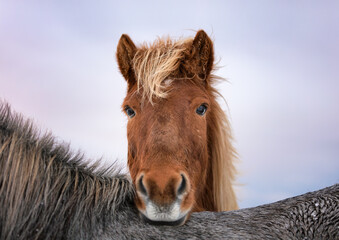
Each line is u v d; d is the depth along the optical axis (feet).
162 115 10.80
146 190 8.45
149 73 11.68
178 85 11.88
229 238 6.97
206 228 7.34
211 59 13.28
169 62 11.93
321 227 7.38
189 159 11.04
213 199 14.33
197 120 11.75
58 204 6.59
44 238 6.35
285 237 7.18
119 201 7.29
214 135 14.14
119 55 13.35
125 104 12.15
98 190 7.04
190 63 12.59
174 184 8.62
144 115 11.05
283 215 7.66
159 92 11.19
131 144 11.79
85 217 6.75
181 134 10.77
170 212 8.11
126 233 6.91
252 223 7.48
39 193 6.54
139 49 13.28
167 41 13.64
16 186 6.41
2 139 6.77
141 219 7.52
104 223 6.91
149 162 9.51
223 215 7.96
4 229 6.21
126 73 13.29
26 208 6.38
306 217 7.57
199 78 12.89
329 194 8.00
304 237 7.32
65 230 6.52
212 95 14.12
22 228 6.28
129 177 7.75
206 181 14.11
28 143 6.98
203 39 12.96
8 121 7.13
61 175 6.87
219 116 14.35
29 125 7.27
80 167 7.32
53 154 7.15
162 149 9.87
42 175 6.68
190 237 6.98
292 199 8.34
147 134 10.59
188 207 8.70
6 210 6.29
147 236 6.93
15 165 6.52
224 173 14.49
